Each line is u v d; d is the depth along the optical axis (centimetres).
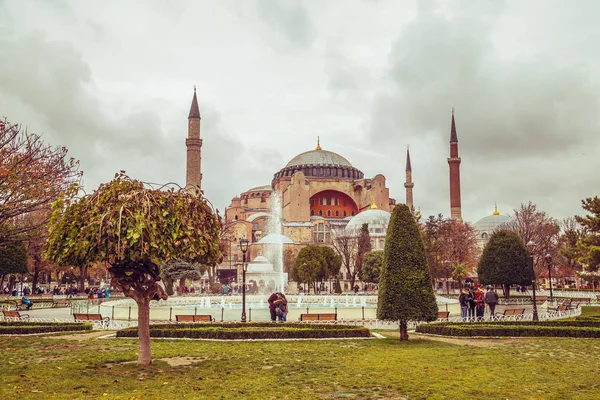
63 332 2545
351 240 10294
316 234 12531
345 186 14088
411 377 1454
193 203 1636
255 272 8031
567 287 9381
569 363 1670
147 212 1502
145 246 1478
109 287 8756
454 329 2434
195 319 3042
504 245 5756
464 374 1495
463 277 7156
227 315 3700
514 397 1232
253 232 13150
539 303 4981
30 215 3538
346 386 1347
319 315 3141
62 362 1641
